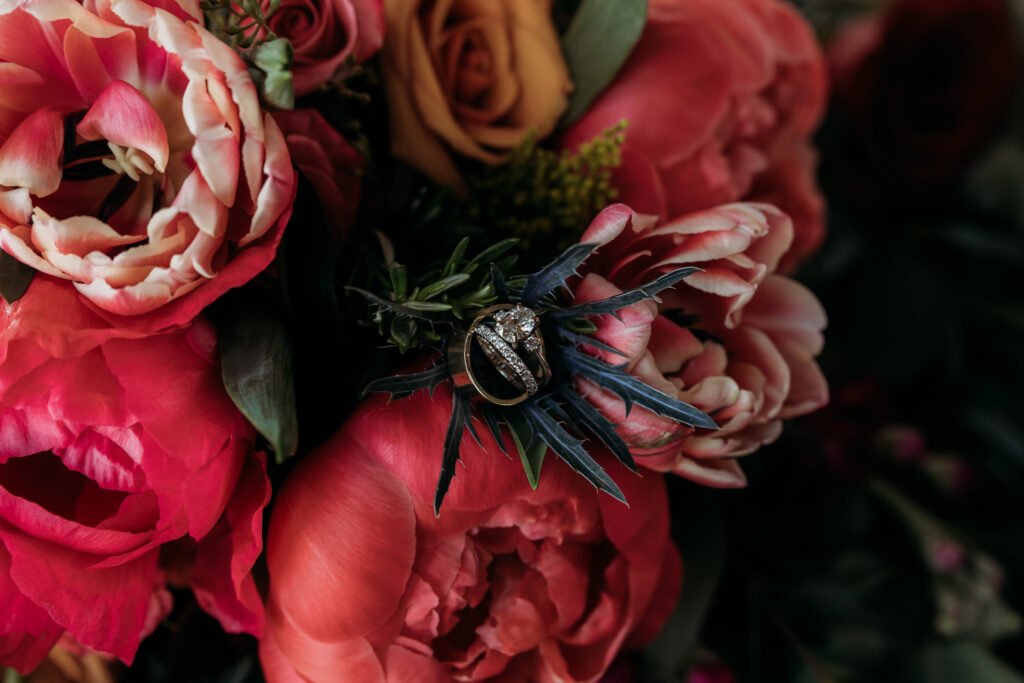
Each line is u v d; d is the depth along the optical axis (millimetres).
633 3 352
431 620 302
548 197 347
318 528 287
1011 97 511
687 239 294
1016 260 535
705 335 309
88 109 282
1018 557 494
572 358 282
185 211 261
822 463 436
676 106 355
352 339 309
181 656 364
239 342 280
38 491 294
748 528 427
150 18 262
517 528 312
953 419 546
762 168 389
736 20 372
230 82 259
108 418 269
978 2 474
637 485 302
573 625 322
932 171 508
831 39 523
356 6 316
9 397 266
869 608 444
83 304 269
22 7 261
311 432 304
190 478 276
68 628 282
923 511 465
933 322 531
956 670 442
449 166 341
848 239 538
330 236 301
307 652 298
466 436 283
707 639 418
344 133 324
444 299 281
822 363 479
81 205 283
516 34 347
